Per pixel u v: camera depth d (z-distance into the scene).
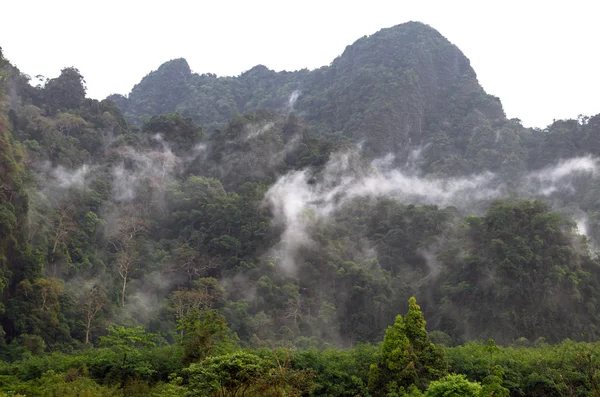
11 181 55.31
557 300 57.66
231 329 56.78
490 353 35.72
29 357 40.34
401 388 31.33
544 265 59.22
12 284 51.75
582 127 114.38
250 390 23.72
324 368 35.31
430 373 32.75
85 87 100.00
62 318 51.53
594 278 59.88
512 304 58.28
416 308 34.72
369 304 65.56
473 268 62.81
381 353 35.47
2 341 45.84
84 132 88.25
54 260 58.66
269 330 58.66
